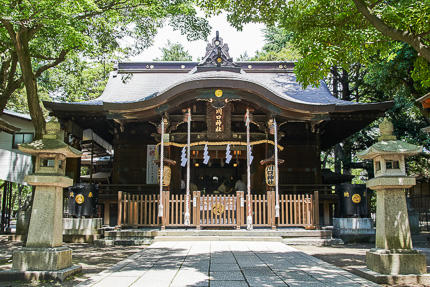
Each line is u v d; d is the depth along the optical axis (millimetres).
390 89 17578
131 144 16375
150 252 8539
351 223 11570
